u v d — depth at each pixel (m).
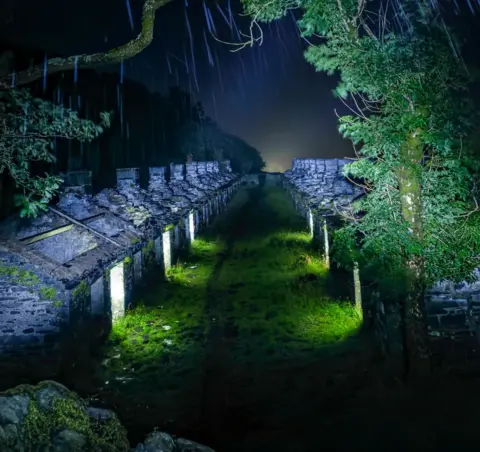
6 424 2.98
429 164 9.01
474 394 8.18
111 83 33.50
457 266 8.71
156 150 39.25
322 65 8.90
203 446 4.40
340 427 7.73
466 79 8.50
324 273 18.22
